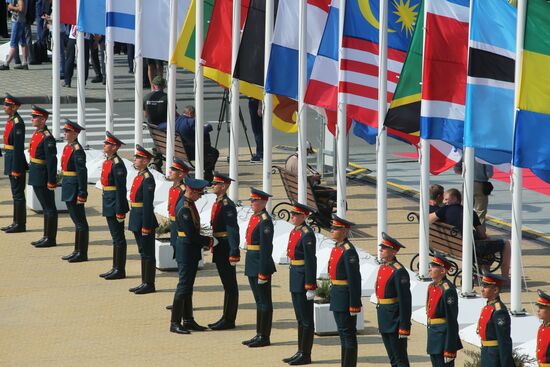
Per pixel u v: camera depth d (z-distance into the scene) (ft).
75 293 187.32
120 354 159.84
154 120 260.42
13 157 219.41
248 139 284.41
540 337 137.69
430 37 166.91
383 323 149.28
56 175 212.02
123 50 454.40
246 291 188.65
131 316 176.55
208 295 186.60
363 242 210.79
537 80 153.89
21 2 398.83
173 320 169.89
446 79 168.35
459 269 193.98
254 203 165.99
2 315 176.55
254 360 158.30
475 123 161.27
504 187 255.70
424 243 180.75
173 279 195.11
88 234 208.85
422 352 160.97
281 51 199.72
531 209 236.63
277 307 180.86
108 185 194.80
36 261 204.64
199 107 231.30
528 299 180.14
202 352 161.17
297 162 224.33
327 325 168.86
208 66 217.36
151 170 246.47
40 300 183.42
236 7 214.90
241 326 173.37
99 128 320.29
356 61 187.21
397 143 306.35
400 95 174.40
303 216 157.99
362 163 277.85
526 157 155.12
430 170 184.85
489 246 186.50
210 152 247.29
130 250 211.41
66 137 204.95
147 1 240.53
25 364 155.63
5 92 358.23
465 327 169.48
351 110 189.06
